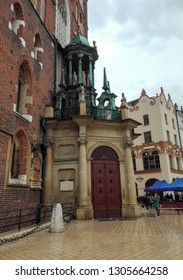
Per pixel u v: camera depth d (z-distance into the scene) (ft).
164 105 123.54
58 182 51.83
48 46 59.82
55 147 53.62
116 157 54.90
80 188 48.93
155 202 59.36
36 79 49.96
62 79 62.54
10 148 35.94
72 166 51.88
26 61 45.32
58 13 77.30
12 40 39.83
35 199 44.83
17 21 44.50
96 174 52.29
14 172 40.34
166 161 110.63
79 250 22.45
